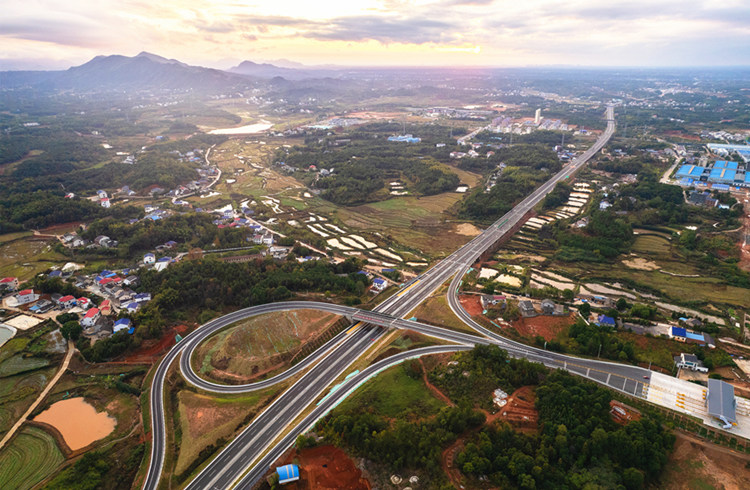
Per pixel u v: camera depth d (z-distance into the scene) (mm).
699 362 135000
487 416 114125
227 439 114812
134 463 110812
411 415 115250
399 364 139125
